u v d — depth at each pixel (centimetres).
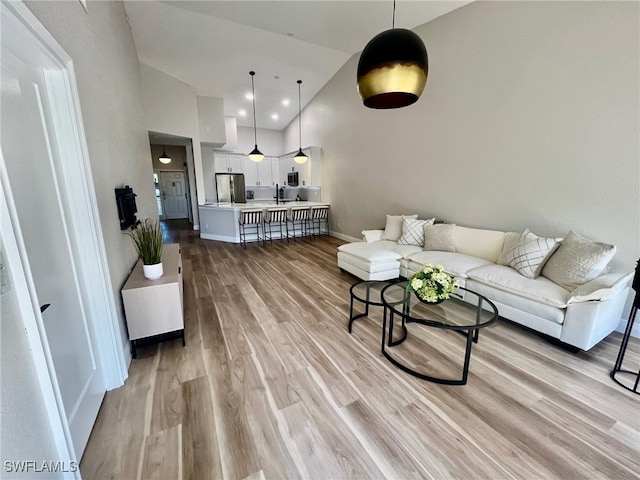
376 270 352
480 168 349
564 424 158
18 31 102
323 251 557
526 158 303
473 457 139
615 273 225
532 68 287
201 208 688
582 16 248
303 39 457
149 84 545
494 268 281
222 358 218
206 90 658
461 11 344
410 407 171
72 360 141
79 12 169
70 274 149
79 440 138
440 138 394
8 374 87
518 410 168
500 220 334
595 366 207
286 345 236
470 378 195
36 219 122
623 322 250
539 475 130
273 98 704
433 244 368
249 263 475
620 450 142
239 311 299
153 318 219
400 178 471
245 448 144
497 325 269
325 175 686
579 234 270
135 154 331
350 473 132
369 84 187
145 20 395
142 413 165
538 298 232
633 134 231
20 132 115
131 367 207
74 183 155
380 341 243
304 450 143
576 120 262
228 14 387
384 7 358
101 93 205
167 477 129
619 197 243
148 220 369
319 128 686
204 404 173
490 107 329
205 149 791
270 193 943
